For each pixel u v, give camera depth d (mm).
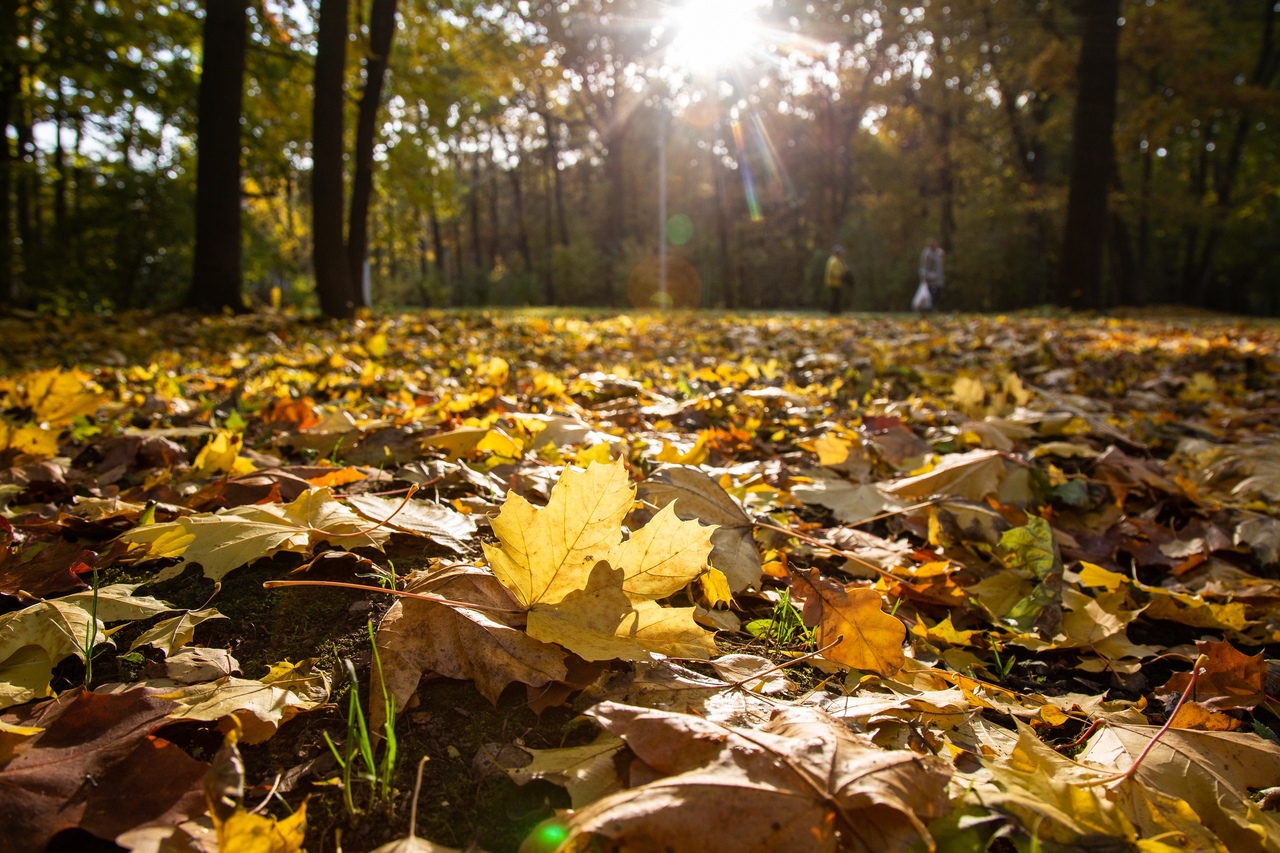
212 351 6719
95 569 1650
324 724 1218
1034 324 11633
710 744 989
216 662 1340
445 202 18984
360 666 1354
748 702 1246
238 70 10602
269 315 10305
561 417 2963
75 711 1104
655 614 1345
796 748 976
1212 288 43562
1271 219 41031
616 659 1368
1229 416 4406
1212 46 25672
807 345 7707
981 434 3314
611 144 46688
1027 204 30000
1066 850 929
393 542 1842
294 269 18766
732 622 1656
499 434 2459
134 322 8695
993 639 1820
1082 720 1445
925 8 29172
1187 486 2738
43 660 1317
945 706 1257
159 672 1309
